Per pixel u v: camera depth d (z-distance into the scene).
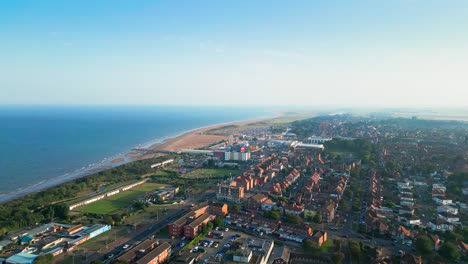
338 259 155.62
